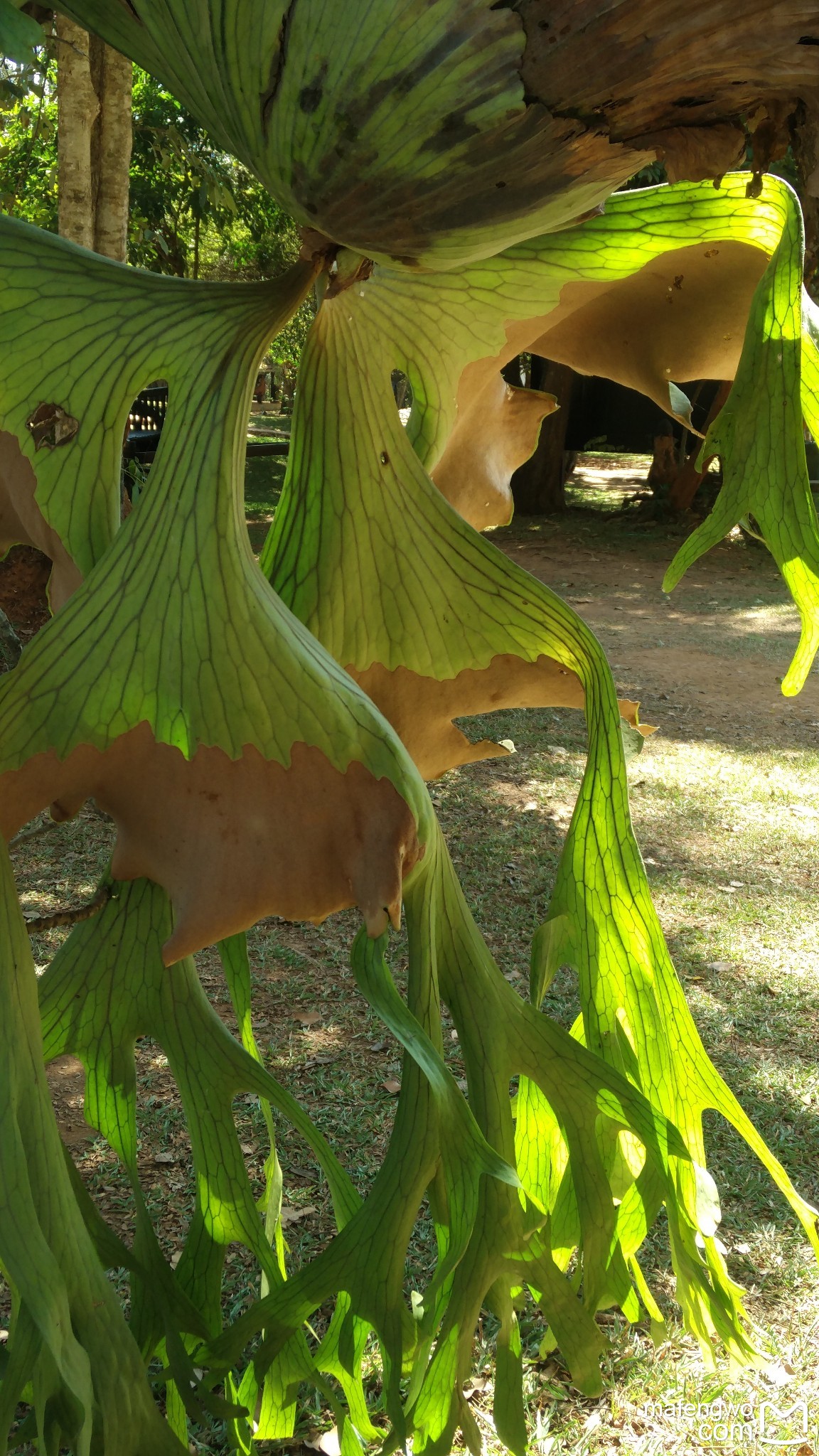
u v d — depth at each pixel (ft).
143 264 43.24
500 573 4.64
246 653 3.72
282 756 3.75
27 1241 3.54
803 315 4.49
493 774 24.20
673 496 54.44
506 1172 4.28
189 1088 5.07
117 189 19.69
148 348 3.75
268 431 76.43
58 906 16.11
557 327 5.19
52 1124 3.87
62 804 3.84
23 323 3.76
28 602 20.29
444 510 4.61
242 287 3.72
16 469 3.96
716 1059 14.11
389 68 2.74
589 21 2.59
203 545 3.69
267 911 3.84
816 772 25.81
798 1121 12.87
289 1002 14.96
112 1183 11.21
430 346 4.58
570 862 5.09
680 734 27.99
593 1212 4.88
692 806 23.40
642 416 57.16
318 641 4.36
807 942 17.63
